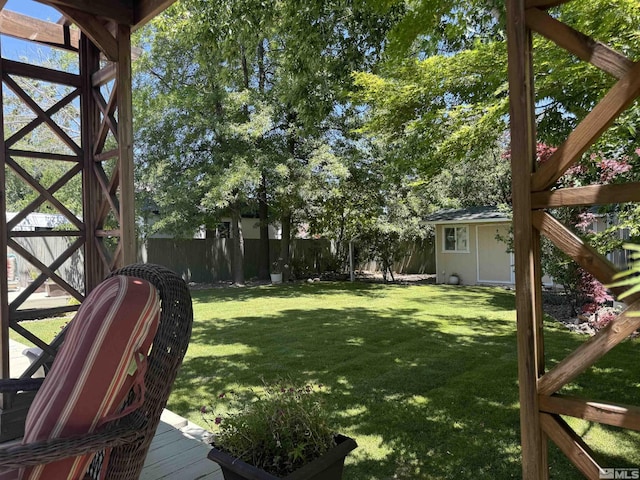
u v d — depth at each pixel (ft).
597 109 4.23
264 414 6.04
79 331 4.36
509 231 33.04
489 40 13.56
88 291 10.52
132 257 9.37
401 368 13.78
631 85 4.03
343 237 42.34
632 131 9.98
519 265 4.71
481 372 13.20
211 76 32.73
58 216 36.96
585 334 18.01
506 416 9.92
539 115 12.90
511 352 15.56
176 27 21.42
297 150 37.99
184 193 32.89
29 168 40.60
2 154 9.15
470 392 11.48
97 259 10.64
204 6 12.64
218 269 43.68
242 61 33.83
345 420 9.86
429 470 7.76
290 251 48.21
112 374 4.05
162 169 32.24
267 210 44.45
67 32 10.67
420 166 17.12
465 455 8.24
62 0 8.42
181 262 40.93
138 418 4.39
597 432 9.06
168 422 9.36
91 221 10.64
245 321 22.40
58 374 4.27
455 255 42.83
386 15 11.96
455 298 31.04
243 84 35.35
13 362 14.62
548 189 4.59
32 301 26.66
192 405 10.96
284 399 6.33
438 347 16.46
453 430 9.28
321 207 40.04
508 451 8.36
